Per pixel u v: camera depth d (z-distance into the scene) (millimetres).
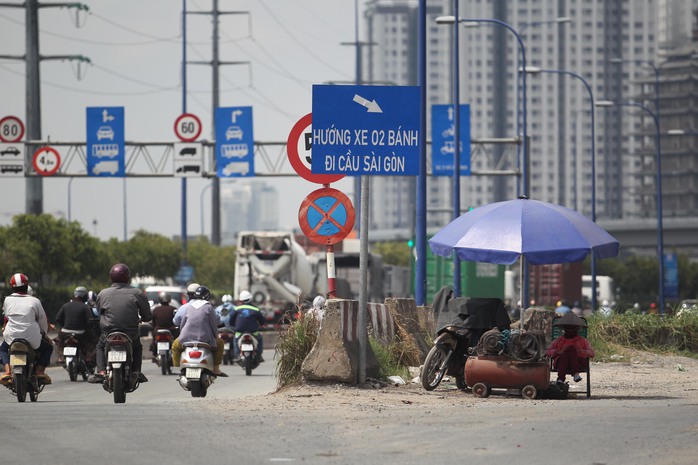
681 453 24078
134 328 39656
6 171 117750
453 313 42344
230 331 77250
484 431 27859
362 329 42312
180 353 43844
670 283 193375
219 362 43312
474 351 40875
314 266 128875
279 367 42812
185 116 118625
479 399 39031
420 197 70750
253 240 124062
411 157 41188
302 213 41469
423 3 68562
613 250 42781
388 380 44562
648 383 49875
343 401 36781
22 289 43062
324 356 41562
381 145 41062
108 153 115688
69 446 25172
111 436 26922
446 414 32250
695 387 47812
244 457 23484
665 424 29266
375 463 22672
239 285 124000
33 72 132125
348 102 41031
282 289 123938
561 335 43562
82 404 37844
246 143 115625
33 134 131375
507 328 42062
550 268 163875
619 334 73625
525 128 115625
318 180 41031
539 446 25141
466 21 105438
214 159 122312
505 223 42625
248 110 115375
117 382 38812
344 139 40969
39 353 43531
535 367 39812
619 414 32188
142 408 34719
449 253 43188
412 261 146875
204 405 35656
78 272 160875
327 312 41719
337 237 41500
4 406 37625
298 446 25172
